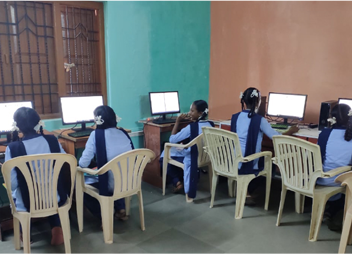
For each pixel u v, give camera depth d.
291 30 3.81
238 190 2.79
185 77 4.38
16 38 3.05
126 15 3.61
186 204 3.14
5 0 2.94
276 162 2.62
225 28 4.43
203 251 2.32
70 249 2.21
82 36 3.46
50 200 2.09
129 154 2.31
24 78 3.13
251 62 4.22
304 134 3.17
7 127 2.70
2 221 2.53
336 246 2.39
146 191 3.47
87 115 3.20
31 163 1.98
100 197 2.37
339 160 2.43
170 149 3.34
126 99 3.75
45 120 3.20
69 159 2.09
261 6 4.03
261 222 2.77
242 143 2.91
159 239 2.48
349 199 2.34
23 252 2.26
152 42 3.90
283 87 3.97
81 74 3.51
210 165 3.32
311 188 2.40
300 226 2.70
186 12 4.23
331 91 3.60
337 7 3.44
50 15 3.23
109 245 2.39
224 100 4.58
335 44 3.50
